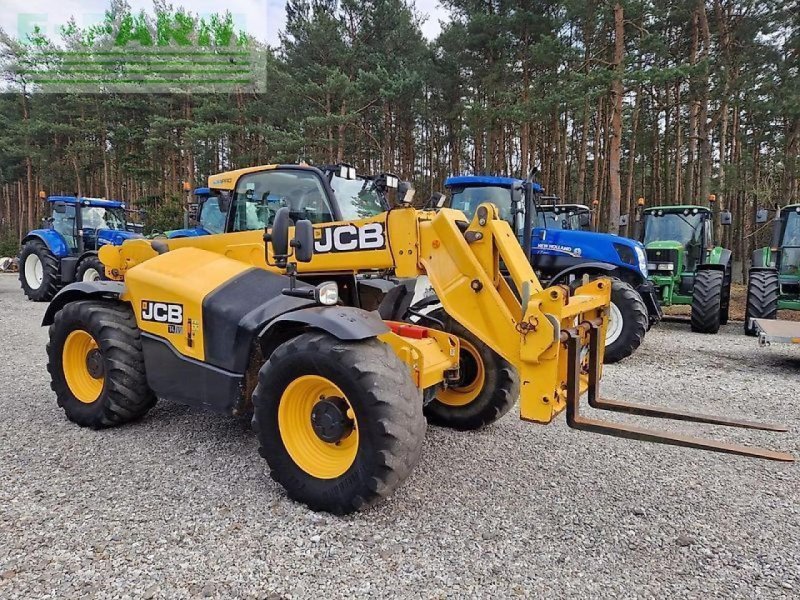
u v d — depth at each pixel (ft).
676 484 10.65
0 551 8.05
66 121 95.61
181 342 11.55
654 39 50.19
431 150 94.99
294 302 10.61
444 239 10.59
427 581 7.50
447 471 11.09
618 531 8.88
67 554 8.00
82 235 39.68
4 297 41.57
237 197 15.38
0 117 99.71
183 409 14.73
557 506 9.69
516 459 11.75
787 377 19.17
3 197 139.44
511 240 10.60
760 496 10.19
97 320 12.78
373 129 87.45
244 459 11.53
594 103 68.59
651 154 87.30
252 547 8.25
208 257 12.67
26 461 11.34
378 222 11.12
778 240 29.48
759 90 61.62
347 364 8.87
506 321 9.94
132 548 8.19
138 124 92.94
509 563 7.95
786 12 56.70
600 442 12.76
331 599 7.11
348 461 9.30
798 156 69.36
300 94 70.64
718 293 28.14
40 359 20.74
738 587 7.48
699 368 20.59
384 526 8.90
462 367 13.29
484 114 58.59
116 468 11.04
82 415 13.14
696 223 32.37
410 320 13.34
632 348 21.11
